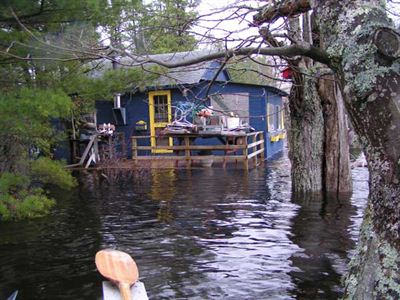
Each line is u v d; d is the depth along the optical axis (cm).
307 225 604
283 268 440
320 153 824
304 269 435
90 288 405
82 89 773
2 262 484
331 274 419
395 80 171
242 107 1564
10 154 784
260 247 512
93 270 452
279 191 882
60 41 534
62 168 845
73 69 748
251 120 1589
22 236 591
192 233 585
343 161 819
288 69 563
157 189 962
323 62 249
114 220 677
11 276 440
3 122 520
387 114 171
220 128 1280
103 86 786
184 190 937
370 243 189
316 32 617
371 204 191
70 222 670
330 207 709
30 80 714
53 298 384
